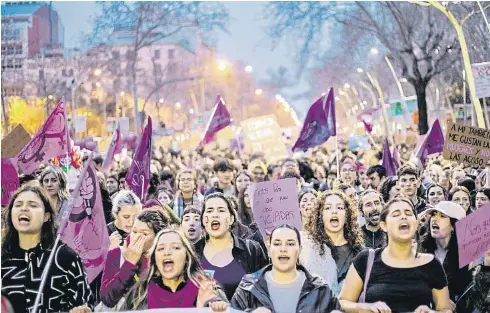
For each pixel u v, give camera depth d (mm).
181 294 7598
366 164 24562
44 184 10406
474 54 30125
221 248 8945
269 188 9414
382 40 33094
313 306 7602
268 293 7656
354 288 7742
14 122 38375
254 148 21297
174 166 22250
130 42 48219
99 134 49406
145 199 12445
